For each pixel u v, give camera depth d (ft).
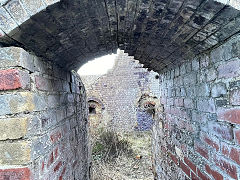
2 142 3.61
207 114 5.36
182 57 6.50
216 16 3.61
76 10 3.79
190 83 6.50
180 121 7.54
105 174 16.40
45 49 4.81
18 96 3.68
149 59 8.47
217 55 4.76
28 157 3.62
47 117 4.95
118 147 22.09
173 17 4.17
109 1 3.72
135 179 16.10
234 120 4.09
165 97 9.71
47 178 4.60
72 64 7.47
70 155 7.34
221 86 4.62
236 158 4.05
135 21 4.75
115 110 30.37
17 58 3.69
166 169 9.65
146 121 29.68
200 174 5.84
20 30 3.63
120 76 30.78
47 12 3.50
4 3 3.33
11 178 3.57
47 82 5.32
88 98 30.63
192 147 6.42
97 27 4.98
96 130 26.84
